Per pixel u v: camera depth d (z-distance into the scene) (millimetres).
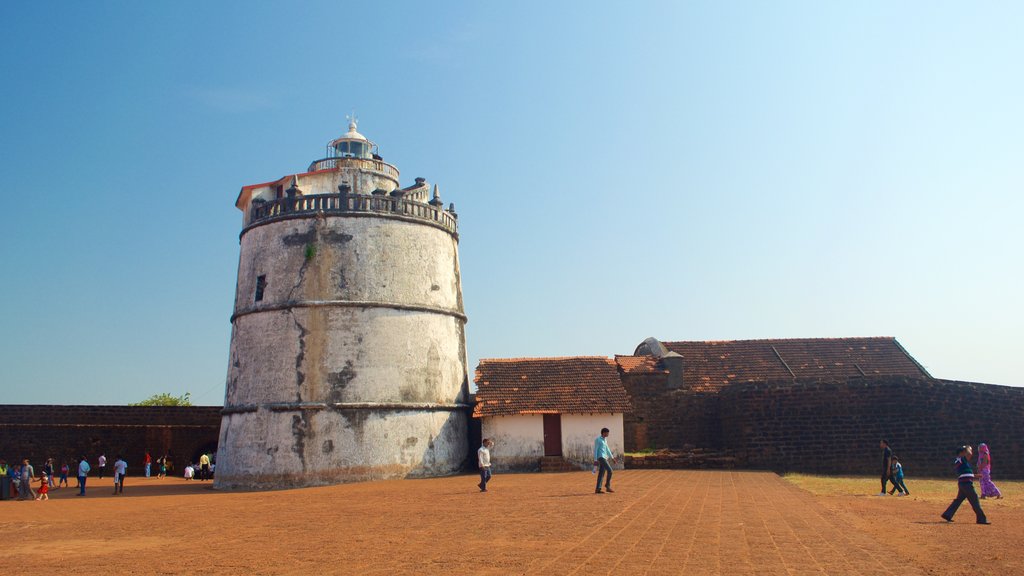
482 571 8938
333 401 26375
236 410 27453
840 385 27781
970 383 26781
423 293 29125
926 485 22000
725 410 30453
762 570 8789
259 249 28797
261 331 27594
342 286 27438
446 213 31469
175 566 9914
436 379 28828
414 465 27141
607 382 30047
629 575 8555
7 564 10555
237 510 17875
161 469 36562
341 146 32281
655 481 22250
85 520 16766
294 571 9273
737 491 18906
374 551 10641
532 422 28797
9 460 35062
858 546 10500
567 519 13602
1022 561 9422
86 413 37188
